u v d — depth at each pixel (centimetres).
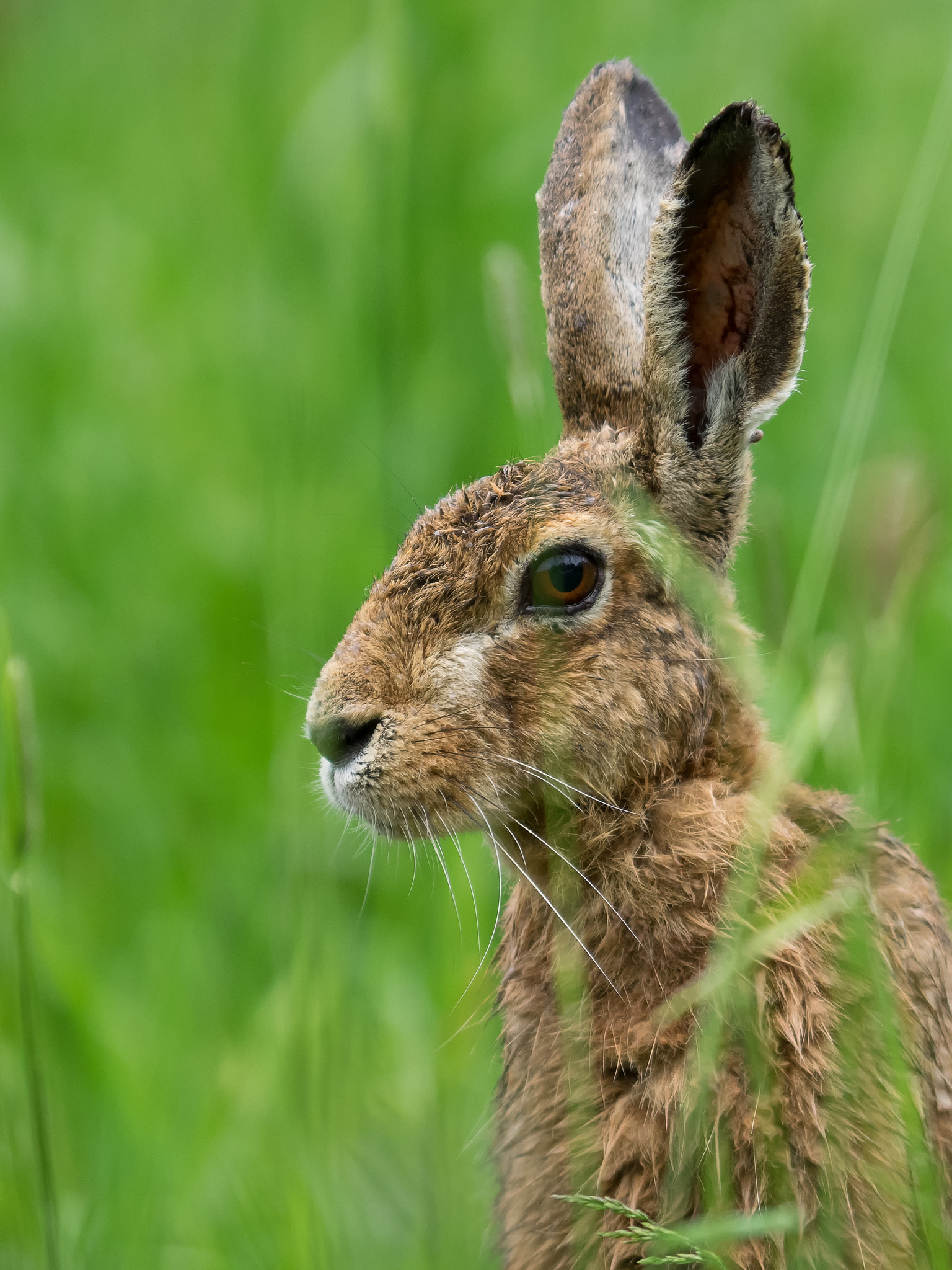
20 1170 948
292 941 938
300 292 1422
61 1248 909
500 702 813
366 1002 1066
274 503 1121
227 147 1789
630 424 895
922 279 1472
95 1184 964
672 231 808
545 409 1084
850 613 1056
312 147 1394
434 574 824
